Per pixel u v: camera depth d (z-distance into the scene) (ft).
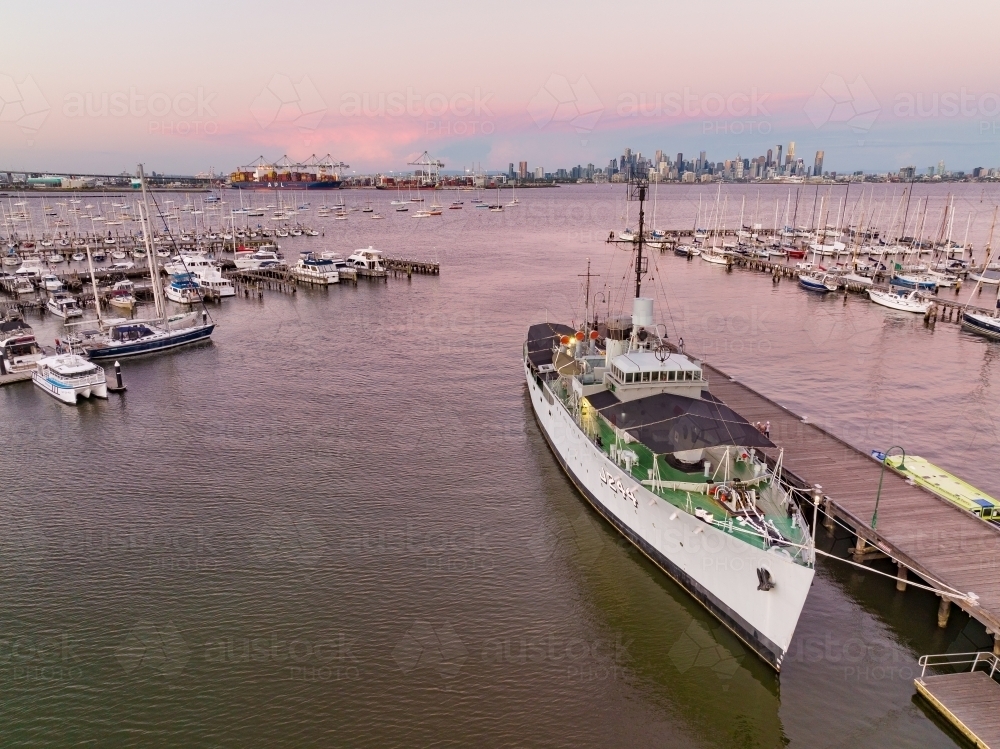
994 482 143.95
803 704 84.84
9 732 80.02
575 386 140.87
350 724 80.89
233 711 82.74
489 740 79.15
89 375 195.93
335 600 103.71
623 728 81.46
